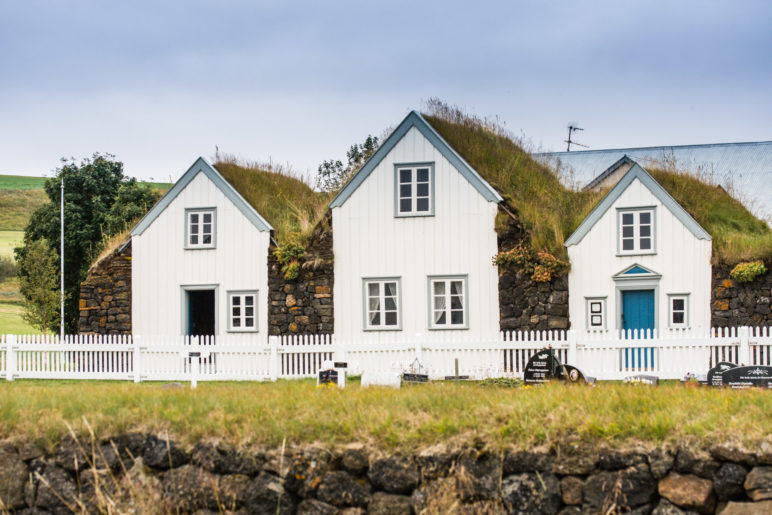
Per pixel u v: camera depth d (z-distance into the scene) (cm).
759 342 2011
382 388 1513
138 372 2341
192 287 2859
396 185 2698
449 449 1145
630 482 1089
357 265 2703
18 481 1263
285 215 3002
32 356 2433
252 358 2303
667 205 2522
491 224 2633
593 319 2550
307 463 1173
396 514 1134
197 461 1209
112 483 1221
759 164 3778
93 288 2930
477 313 2619
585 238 2569
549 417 1171
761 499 1042
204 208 2870
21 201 12250
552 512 1102
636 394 1262
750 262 2395
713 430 1098
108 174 5009
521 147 3225
